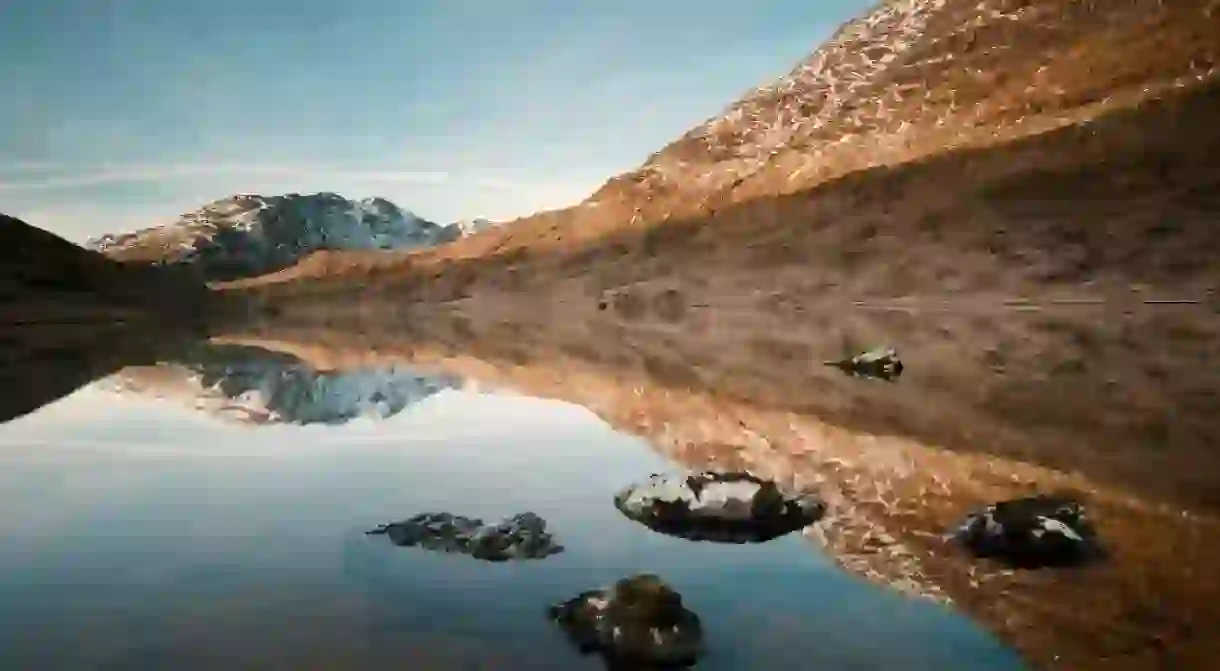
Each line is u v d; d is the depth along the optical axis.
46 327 48.41
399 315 61.16
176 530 8.59
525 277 70.12
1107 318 24.44
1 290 74.12
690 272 53.62
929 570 7.40
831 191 54.34
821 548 7.96
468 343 32.66
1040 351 19.98
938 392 15.98
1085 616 6.39
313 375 21.83
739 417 14.59
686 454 11.90
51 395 17.97
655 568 7.43
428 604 6.63
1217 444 10.95
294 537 8.31
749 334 30.08
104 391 18.61
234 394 18.05
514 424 14.33
